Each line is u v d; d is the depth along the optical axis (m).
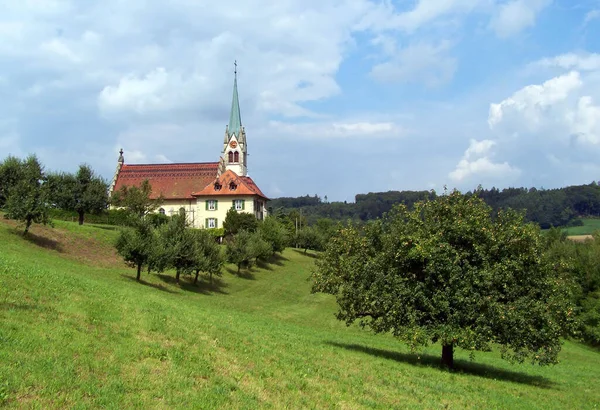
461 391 20.81
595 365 46.78
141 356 15.23
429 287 26.12
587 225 151.25
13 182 69.81
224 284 65.94
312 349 23.58
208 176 118.19
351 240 29.83
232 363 16.92
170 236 56.44
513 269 26.27
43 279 23.75
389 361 25.50
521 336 25.55
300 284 77.50
